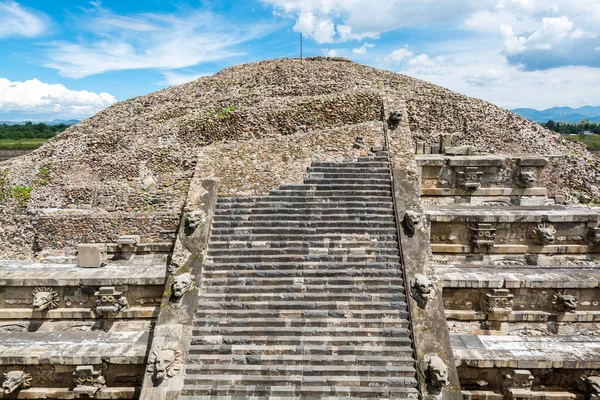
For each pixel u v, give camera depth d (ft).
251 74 86.69
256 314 35.76
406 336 34.24
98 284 40.75
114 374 36.32
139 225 50.70
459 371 35.60
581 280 39.60
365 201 44.45
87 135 69.21
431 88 76.79
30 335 39.99
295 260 39.63
